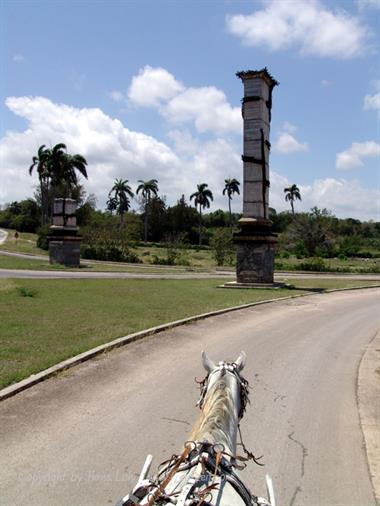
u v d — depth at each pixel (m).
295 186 138.12
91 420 8.50
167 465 3.66
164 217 121.69
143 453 7.29
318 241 88.25
